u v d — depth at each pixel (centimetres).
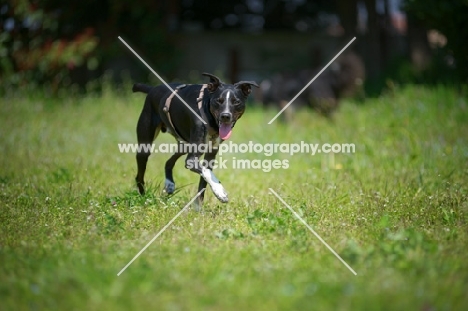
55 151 1109
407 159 995
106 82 1655
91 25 1862
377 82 1758
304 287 486
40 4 1752
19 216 696
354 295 468
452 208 723
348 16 1911
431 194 795
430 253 565
